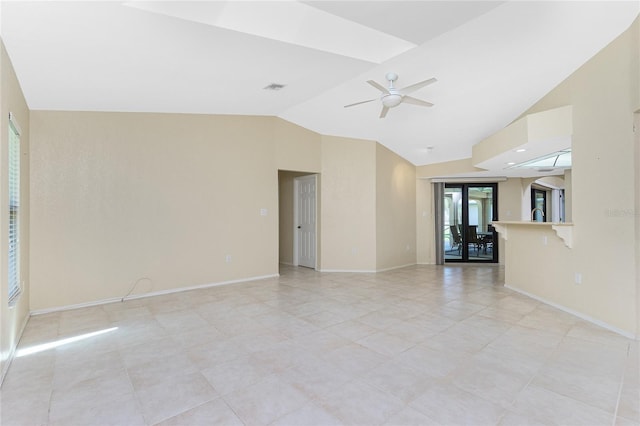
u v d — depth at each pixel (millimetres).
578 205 3553
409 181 7492
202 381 2229
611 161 3092
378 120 5531
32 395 2072
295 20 2857
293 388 2133
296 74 3594
